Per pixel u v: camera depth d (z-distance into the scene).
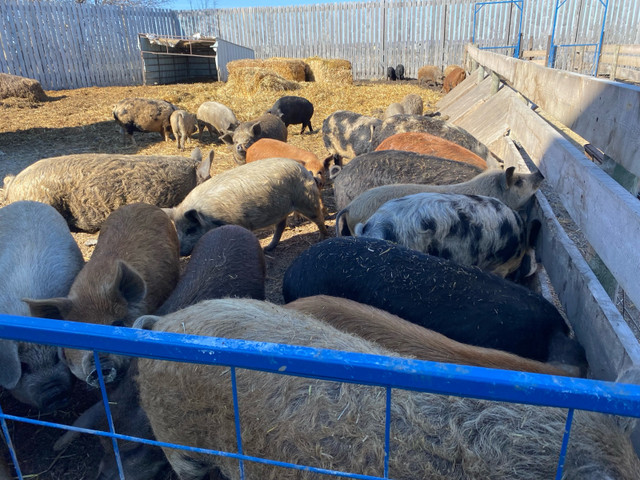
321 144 10.12
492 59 8.53
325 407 1.47
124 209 3.88
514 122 5.78
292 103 10.72
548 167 3.63
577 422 1.37
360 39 22.58
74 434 2.63
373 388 1.48
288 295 3.18
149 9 21.81
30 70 17.34
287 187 4.91
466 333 2.53
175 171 5.35
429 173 4.55
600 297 2.28
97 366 1.11
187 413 1.78
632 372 1.32
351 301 2.46
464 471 1.32
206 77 22.70
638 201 1.97
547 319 2.54
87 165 4.93
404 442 1.38
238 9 23.75
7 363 2.65
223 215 4.62
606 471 1.27
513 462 1.30
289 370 0.97
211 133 10.81
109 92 16.75
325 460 1.43
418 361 0.91
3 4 16.33
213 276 3.08
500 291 2.66
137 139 10.28
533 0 19.77
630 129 2.21
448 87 16.58
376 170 4.77
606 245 2.20
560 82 3.52
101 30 19.27
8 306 2.98
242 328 1.74
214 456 1.82
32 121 11.34
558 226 3.33
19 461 2.63
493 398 0.88
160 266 3.49
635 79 10.41
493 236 3.52
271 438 1.54
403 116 6.84
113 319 2.67
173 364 1.75
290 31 23.48
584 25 19.41
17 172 7.67
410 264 2.81
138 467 2.34
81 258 3.84
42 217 3.82
